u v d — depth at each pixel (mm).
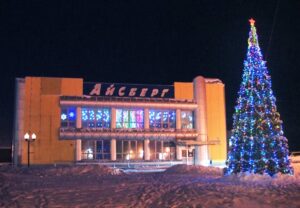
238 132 20984
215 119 53406
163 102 50344
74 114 47781
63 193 12812
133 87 50219
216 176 22391
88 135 46906
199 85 52031
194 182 17344
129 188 14484
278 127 20359
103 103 48031
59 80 48094
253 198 11211
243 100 21062
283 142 20141
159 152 49875
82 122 47906
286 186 14617
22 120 46438
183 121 51844
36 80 47562
